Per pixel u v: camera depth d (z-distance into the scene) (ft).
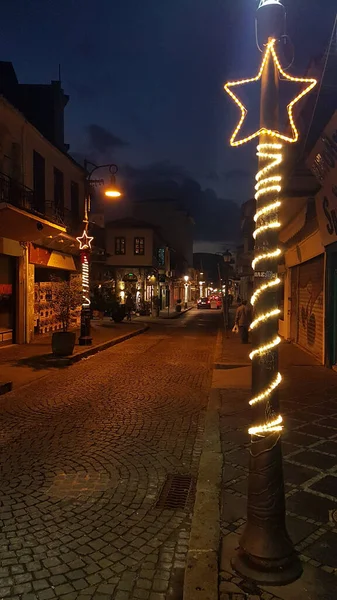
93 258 96.22
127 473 16.25
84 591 9.92
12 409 24.91
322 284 37.76
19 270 50.67
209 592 9.20
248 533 9.87
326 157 27.96
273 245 9.75
